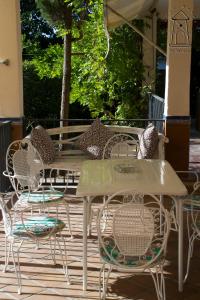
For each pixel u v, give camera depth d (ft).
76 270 11.91
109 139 17.12
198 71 40.16
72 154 18.60
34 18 44.80
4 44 19.34
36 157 16.51
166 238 9.22
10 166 17.79
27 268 12.03
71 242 13.75
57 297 10.53
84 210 10.50
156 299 10.40
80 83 31.01
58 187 19.86
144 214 8.83
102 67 29.27
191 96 40.57
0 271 11.87
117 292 10.73
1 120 19.75
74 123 29.19
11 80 19.57
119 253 9.32
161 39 30.48
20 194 13.83
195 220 11.39
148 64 28.94
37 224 11.11
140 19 28.45
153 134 16.60
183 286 10.94
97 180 10.81
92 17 28.84
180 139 20.11
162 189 9.89
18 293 10.70
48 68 33.17
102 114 31.32
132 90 29.35
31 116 37.55
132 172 11.63
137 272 10.22
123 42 28.91
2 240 13.84
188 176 20.26
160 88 32.58
